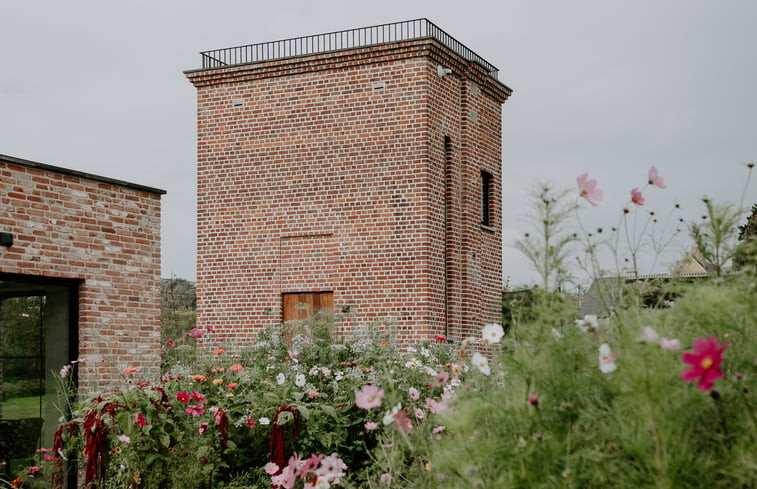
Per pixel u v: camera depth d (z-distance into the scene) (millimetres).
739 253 3445
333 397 8008
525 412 2998
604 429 2820
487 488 2871
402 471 4918
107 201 9336
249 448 7543
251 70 17828
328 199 17094
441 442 3393
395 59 16672
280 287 17359
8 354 8148
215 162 18188
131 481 6379
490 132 19172
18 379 8211
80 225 8977
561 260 3334
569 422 2941
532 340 3242
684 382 2789
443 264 16828
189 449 6609
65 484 8164
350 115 17016
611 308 3518
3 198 8148
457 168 17656
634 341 2771
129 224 9609
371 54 16750
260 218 17672
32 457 8164
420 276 16172
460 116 17969
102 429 6230
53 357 8656
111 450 6781
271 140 17703
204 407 7078
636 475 2617
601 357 2961
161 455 6273
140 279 9711
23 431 8148
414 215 16328
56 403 8562
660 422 2559
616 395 2920
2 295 8188
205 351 9828
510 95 20141
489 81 18906
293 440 7188
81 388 8773
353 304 16672
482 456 2969
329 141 17172
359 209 16797
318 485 4016
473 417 3129
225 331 17766
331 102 17203
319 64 17234
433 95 16750
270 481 6914
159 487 6449
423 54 16438
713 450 2672
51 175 8672
